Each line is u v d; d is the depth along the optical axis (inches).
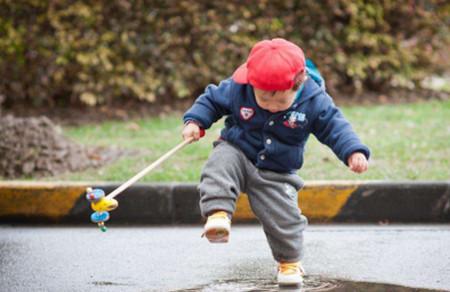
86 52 711.7
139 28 730.8
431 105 764.0
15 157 502.3
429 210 428.5
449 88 930.7
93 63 705.6
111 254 366.0
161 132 639.1
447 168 474.3
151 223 434.6
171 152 303.6
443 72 859.4
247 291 299.9
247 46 749.9
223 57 749.9
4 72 720.3
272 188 301.3
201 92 783.1
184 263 347.3
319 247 372.5
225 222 286.0
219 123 667.4
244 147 301.7
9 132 515.8
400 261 345.1
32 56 716.7
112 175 472.4
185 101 782.5
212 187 292.8
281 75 281.3
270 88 283.0
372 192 427.5
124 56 730.2
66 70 725.9
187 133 307.3
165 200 433.7
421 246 371.9
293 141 302.0
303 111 297.1
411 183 428.5
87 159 518.3
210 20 741.9
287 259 304.2
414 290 299.1
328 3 774.5
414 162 492.7
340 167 479.5
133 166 496.4
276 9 767.1
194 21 735.7
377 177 452.8
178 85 738.8
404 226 419.8
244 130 302.4
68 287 312.2
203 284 311.7
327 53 786.2
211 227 284.5
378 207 427.8
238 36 748.6
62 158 507.8
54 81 729.6
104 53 711.7
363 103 788.0
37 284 317.4
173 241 390.9
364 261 345.7
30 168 495.8
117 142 588.4
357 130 614.5
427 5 827.4
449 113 703.1
